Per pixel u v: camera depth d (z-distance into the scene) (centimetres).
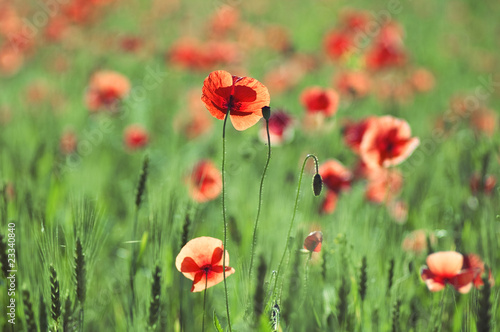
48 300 204
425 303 222
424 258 226
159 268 206
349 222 226
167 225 217
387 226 234
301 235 216
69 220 213
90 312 223
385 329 214
